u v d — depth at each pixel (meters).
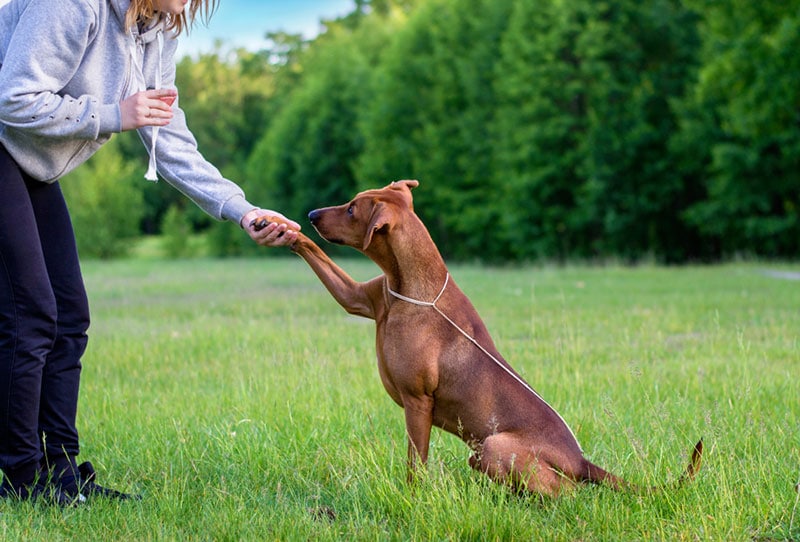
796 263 19.56
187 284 18.05
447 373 3.43
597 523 3.02
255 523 3.10
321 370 5.71
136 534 3.02
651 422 4.12
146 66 3.47
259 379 5.66
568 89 24.05
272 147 41.00
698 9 22.45
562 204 25.86
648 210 23.84
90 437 4.49
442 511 3.07
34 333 3.26
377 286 3.60
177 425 4.39
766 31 21.17
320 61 42.91
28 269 3.21
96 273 24.73
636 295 11.82
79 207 40.28
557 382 5.46
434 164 29.53
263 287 16.45
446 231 30.89
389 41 39.66
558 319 9.20
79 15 3.06
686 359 6.52
